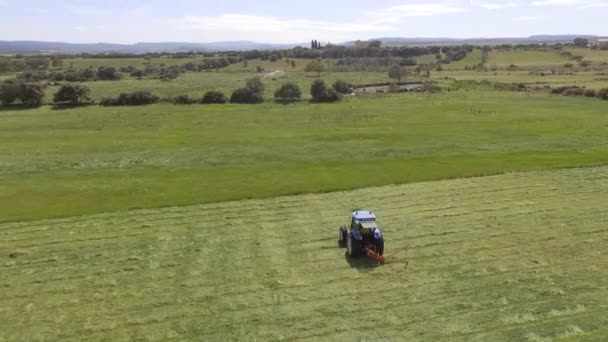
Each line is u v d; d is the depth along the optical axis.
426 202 29.30
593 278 18.94
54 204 29.53
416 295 17.80
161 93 93.19
